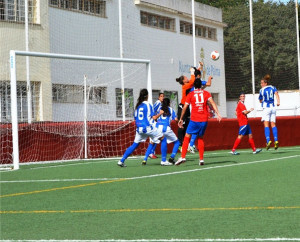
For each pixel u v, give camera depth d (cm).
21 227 866
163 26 5569
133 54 4922
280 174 1464
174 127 2725
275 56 7912
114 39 4644
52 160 2403
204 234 775
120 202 1082
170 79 5516
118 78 4341
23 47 3562
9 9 3519
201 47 6141
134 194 1183
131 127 2606
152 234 786
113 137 2578
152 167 1784
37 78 3562
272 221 850
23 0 3600
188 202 1055
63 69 3881
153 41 5259
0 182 1516
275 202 1022
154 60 5256
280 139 3272
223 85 6538
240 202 1036
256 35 8000
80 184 1395
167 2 5556
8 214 988
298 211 925
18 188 1366
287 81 7944
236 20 8106
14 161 1977
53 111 3675
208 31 6391
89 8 4394
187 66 5856
